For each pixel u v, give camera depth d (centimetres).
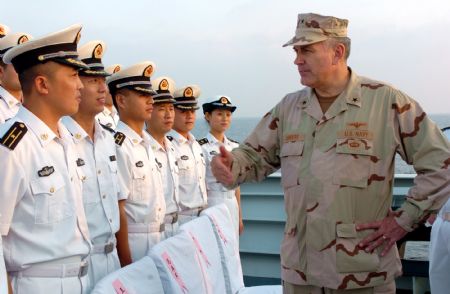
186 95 486
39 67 236
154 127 423
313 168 231
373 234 226
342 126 230
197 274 334
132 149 365
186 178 480
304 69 236
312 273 230
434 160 221
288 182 240
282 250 243
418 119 228
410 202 225
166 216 423
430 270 266
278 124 253
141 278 279
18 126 229
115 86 374
